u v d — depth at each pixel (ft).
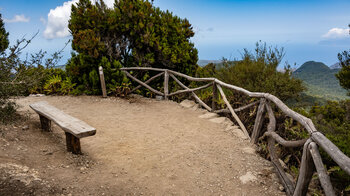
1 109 13.09
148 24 26.04
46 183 8.46
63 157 10.94
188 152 13.20
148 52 27.71
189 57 28.12
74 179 9.30
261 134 15.81
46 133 13.57
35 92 25.99
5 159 9.34
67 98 23.98
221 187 10.04
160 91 28.73
